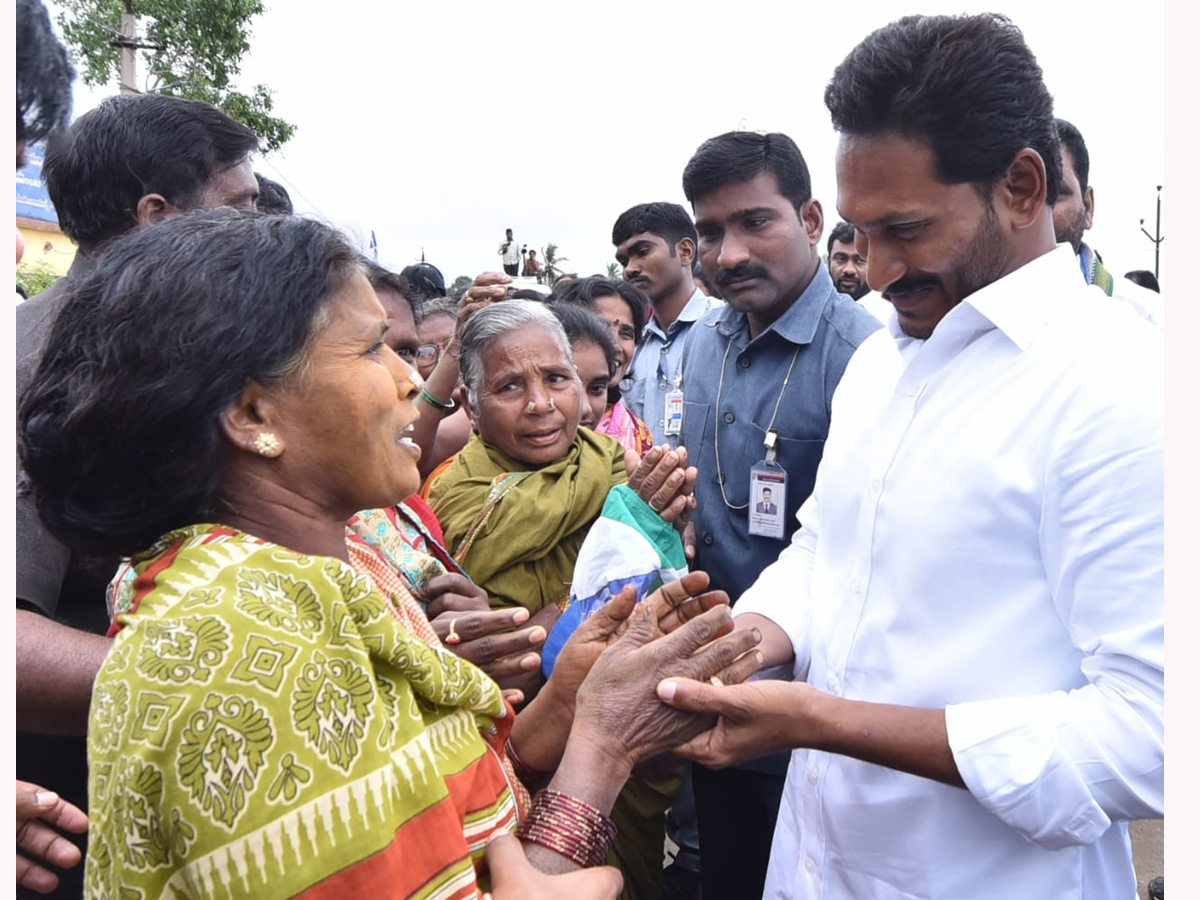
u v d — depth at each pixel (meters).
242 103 14.15
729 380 2.61
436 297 5.16
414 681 1.04
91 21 13.27
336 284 1.06
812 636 1.63
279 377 1.02
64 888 1.64
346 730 0.93
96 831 0.90
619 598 1.51
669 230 4.48
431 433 2.79
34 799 1.26
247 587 0.95
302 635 0.93
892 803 1.42
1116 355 1.24
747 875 2.42
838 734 1.29
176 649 0.89
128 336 0.97
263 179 2.53
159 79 14.04
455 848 0.99
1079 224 2.53
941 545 1.34
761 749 1.31
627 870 2.26
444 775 1.08
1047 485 1.25
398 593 1.37
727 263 2.41
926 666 1.36
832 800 1.50
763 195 2.39
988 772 1.23
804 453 2.40
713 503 2.58
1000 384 1.33
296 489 1.09
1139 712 1.18
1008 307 1.31
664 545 2.02
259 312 0.99
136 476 1.00
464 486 2.35
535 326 2.35
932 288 1.38
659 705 1.31
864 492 1.52
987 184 1.27
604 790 1.26
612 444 2.53
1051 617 1.30
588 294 3.80
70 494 1.02
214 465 1.04
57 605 1.64
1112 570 1.19
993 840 1.38
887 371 1.59
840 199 1.35
